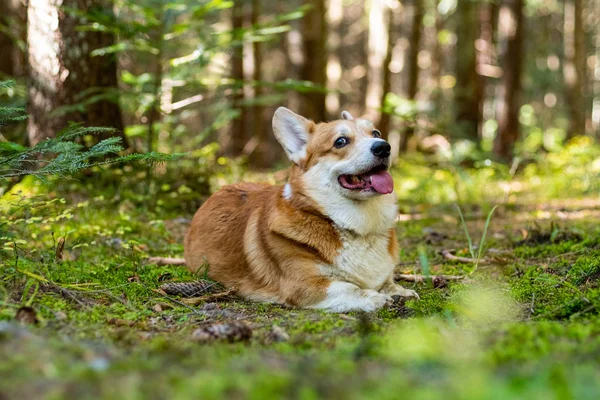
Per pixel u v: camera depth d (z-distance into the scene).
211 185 9.15
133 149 8.70
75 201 7.23
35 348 2.72
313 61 15.73
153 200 7.79
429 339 3.00
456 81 18.22
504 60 15.59
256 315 4.24
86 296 4.38
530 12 26.86
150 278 5.11
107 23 7.48
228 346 3.25
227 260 5.19
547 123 31.78
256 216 5.12
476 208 9.43
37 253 5.50
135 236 6.59
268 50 25.30
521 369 2.51
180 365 2.70
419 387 2.28
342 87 27.91
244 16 16.81
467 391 2.12
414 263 6.08
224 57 15.18
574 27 21.02
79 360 2.65
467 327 3.62
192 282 4.95
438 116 18.77
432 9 21.33
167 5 7.85
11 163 4.80
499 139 15.64
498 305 4.12
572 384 2.21
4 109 4.61
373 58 16.88
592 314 3.74
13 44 11.23
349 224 4.66
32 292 4.22
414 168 13.43
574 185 11.07
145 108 8.59
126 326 3.74
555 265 5.33
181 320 3.99
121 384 2.29
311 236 4.67
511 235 7.00
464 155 11.27
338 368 2.57
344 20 29.28
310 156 4.87
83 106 7.55
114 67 8.26
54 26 7.68
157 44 7.98
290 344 3.31
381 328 3.57
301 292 4.57
